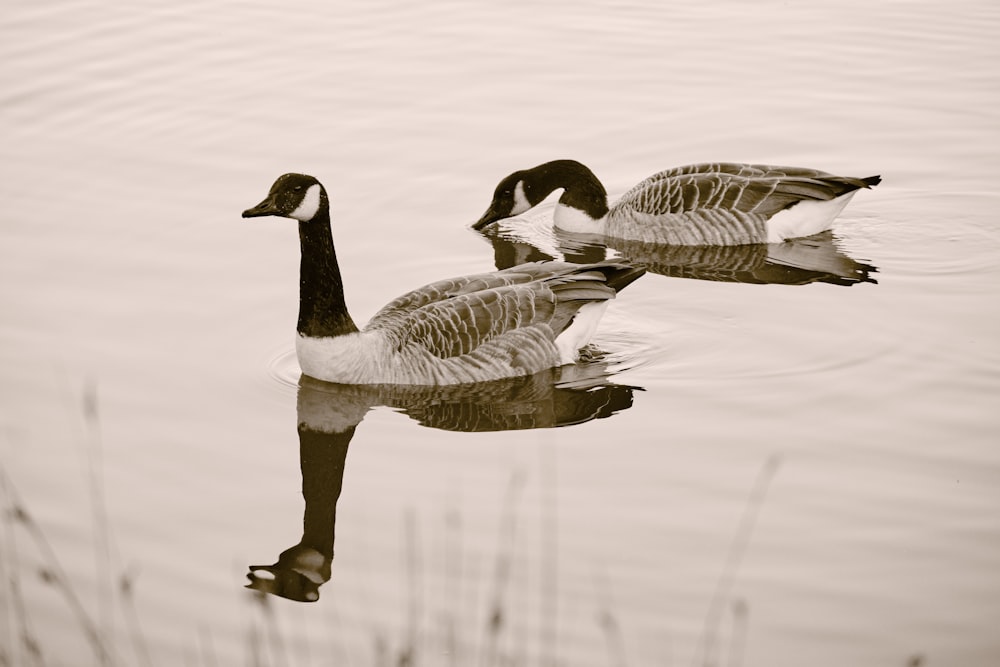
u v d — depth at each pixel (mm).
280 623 11328
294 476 13648
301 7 28188
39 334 16453
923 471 13508
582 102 23938
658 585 11773
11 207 19859
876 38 26688
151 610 11539
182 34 26531
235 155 21656
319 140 22266
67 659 10875
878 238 19766
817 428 14383
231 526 12781
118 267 18234
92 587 11820
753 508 12938
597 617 11336
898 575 11898
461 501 13102
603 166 22078
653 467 13688
